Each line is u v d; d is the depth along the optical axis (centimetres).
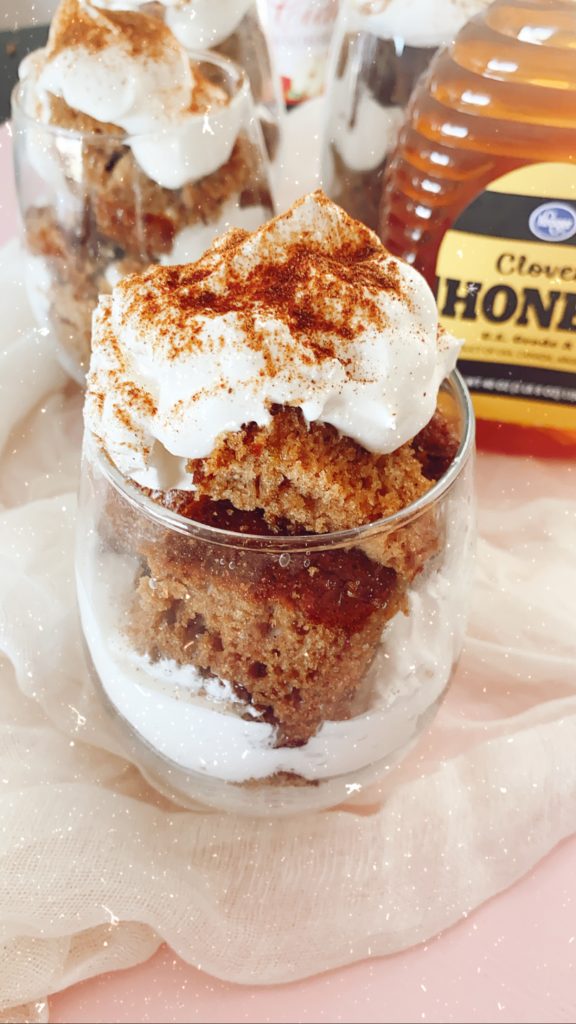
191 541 25
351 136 42
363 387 26
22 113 38
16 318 44
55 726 33
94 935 28
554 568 37
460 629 29
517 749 32
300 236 29
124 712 29
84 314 39
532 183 35
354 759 28
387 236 38
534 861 30
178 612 26
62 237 38
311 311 27
